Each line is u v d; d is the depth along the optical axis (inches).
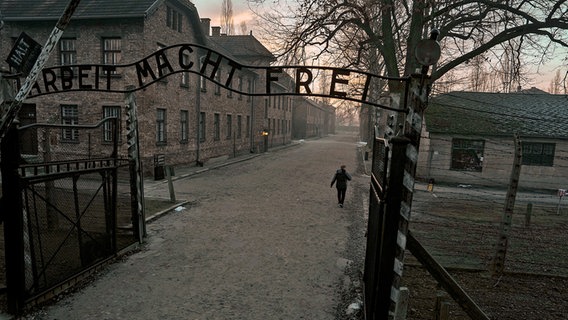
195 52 956.6
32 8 794.8
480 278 300.2
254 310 240.5
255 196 616.7
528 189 836.6
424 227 453.7
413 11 542.9
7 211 219.3
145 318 226.5
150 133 764.6
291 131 2385.6
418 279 290.5
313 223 458.9
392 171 167.3
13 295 222.2
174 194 584.4
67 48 789.2
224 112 1180.5
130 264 310.2
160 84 794.8
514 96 1014.4
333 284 282.8
